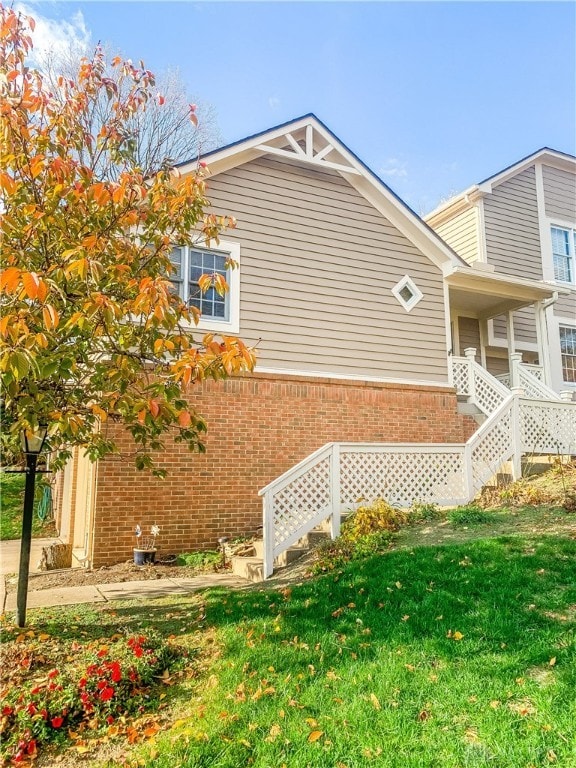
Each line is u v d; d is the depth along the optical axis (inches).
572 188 669.3
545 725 119.2
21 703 140.6
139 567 308.3
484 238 593.6
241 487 355.6
